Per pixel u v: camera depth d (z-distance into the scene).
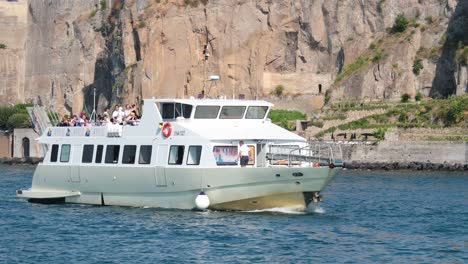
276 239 140.62
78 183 176.38
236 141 158.25
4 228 154.00
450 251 134.88
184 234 143.75
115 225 152.50
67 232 148.75
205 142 156.88
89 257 130.38
